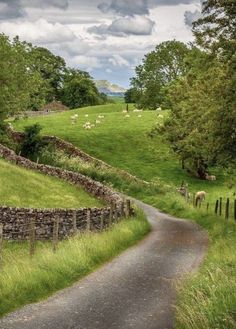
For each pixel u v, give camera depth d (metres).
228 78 28.25
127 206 37.38
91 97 155.38
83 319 14.19
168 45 97.81
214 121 29.58
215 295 13.22
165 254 25.00
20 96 65.94
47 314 14.53
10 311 14.67
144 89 99.38
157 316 14.59
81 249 21.84
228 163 32.66
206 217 39.09
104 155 75.56
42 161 64.19
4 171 44.19
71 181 48.84
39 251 23.83
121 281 18.89
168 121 61.38
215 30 28.00
